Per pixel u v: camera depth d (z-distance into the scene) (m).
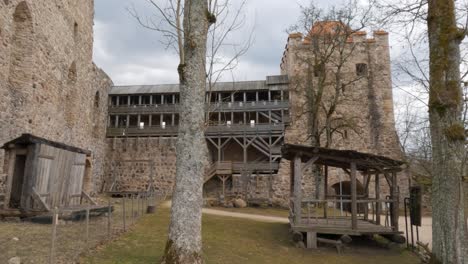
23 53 13.30
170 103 29.70
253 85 28.23
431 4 6.11
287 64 29.56
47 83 15.27
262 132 26.81
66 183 10.47
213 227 10.37
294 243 8.95
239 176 25.38
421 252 8.38
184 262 4.79
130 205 15.30
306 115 26.45
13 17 12.62
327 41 20.34
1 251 5.25
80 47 20.66
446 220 5.68
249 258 6.88
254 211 18.47
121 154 27.94
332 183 24.97
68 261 4.98
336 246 8.62
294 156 9.91
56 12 16.23
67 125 18.69
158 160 27.47
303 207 20.75
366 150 25.77
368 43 27.45
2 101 11.57
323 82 19.03
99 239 6.68
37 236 6.61
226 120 29.86
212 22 6.02
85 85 22.28
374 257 8.13
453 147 5.71
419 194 8.75
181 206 5.05
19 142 8.80
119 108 28.61
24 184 8.56
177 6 5.68
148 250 6.28
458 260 5.45
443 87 5.76
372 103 26.45
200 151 5.30
